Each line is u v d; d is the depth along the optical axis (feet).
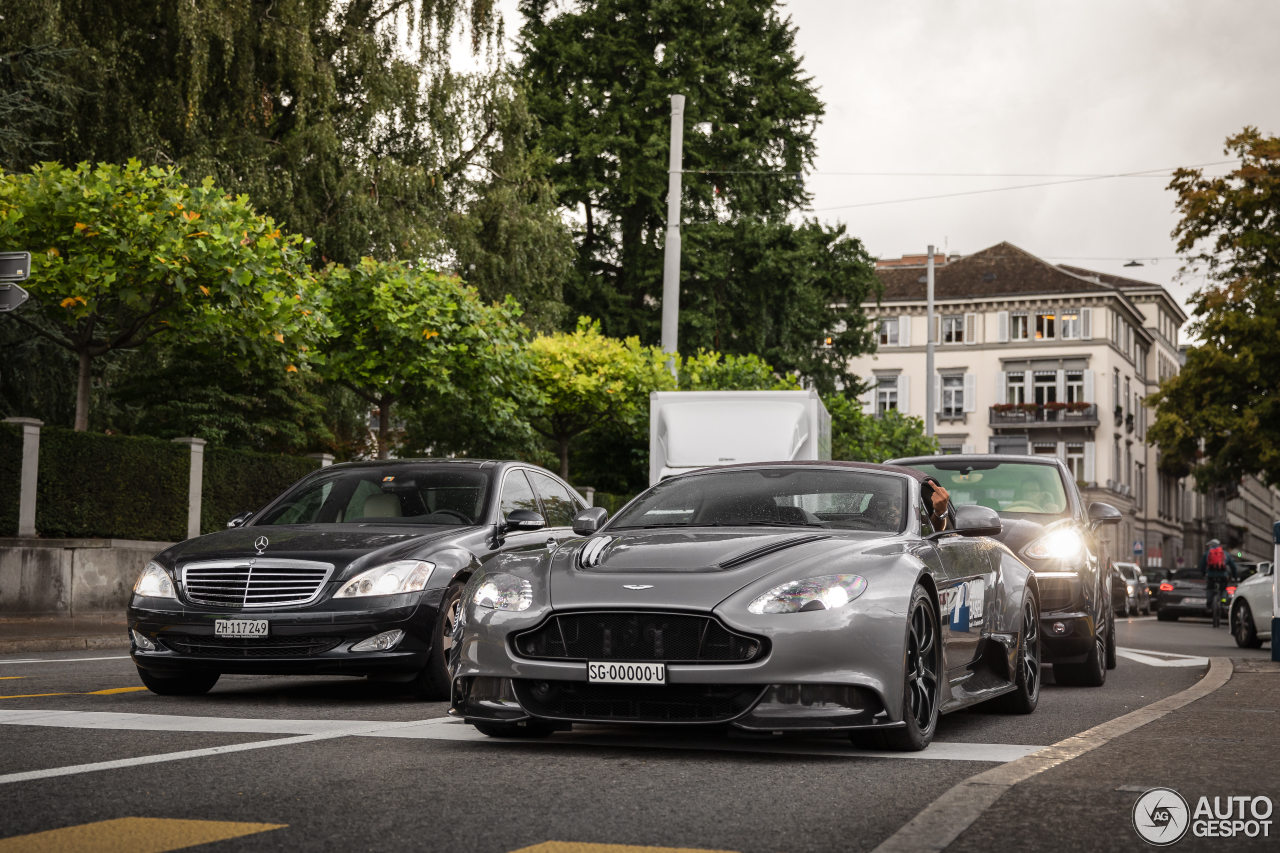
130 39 79.25
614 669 18.90
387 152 90.74
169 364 77.20
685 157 135.95
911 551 21.34
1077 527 36.01
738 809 15.31
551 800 15.80
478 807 15.33
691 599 18.93
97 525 58.44
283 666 26.81
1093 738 20.94
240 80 79.51
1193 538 333.83
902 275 275.80
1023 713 26.94
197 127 79.97
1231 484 131.44
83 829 13.78
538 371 81.66
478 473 32.68
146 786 16.47
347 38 87.86
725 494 24.07
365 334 70.18
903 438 171.94
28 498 55.52
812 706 18.71
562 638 19.38
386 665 27.02
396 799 15.78
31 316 73.10
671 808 15.37
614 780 17.25
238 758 18.83
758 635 18.65
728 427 64.64
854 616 19.07
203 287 55.21
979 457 39.27
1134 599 135.85
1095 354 257.75
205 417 75.05
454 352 70.38
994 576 25.73
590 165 135.74
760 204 141.69
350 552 27.63
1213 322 124.98
